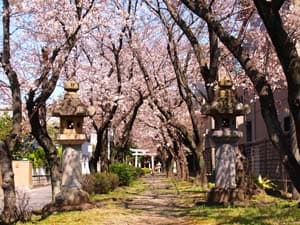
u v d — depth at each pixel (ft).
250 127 108.99
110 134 110.52
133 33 73.20
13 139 38.14
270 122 25.26
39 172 135.13
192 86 91.50
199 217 40.96
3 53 38.75
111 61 77.66
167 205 54.80
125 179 100.73
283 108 79.56
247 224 34.55
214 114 49.75
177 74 68.90
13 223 37.68
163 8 66.28
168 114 80.48
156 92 85.15
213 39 51.65
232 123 49.83
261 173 84.99
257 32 69.92
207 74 52.34
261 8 23.40
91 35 69.15
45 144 50.70
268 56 66.28
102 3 61.21
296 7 49.29
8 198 37.93
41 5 55.42
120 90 75.66
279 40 23.38
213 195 49.37
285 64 23.48
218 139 49.65
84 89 75.31
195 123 74.08
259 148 86.79
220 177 49.65
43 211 47.19
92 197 63.31
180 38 76.38
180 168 138.72
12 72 38.47
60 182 50.34
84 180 63.52
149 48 85.56
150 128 138.82
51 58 48.49
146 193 80.33
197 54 53.11
